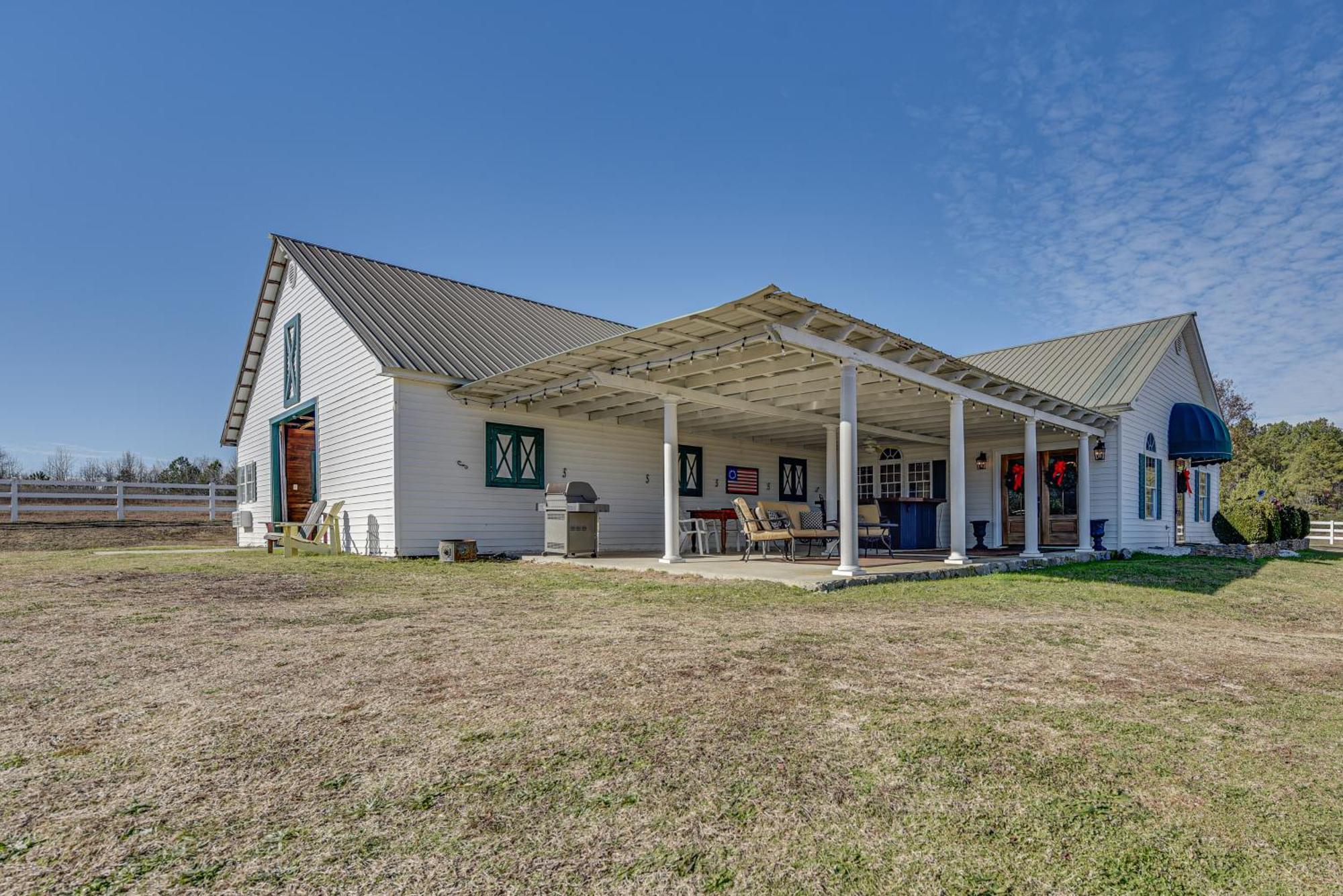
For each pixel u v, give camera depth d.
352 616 5.76
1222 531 14.99
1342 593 8.88
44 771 2.52
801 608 6.31
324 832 2.07
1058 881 1.85
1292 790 2.46
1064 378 14.90
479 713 3.16
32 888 1.76
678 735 2.89
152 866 1.88
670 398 10.16
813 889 1.79
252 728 2.96
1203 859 1.97
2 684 3.63
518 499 12.46
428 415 11.40
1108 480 13.60
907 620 5.74
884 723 3.09
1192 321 15.99
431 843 2.01
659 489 14.95
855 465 8.17
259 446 17.17
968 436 15.60
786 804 2.28
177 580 8.23
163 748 2.75
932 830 2.12
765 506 11.63
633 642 4.71
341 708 3.23
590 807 2.25
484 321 14.55
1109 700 3.55
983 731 3.02
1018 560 10.40
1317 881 1.86
